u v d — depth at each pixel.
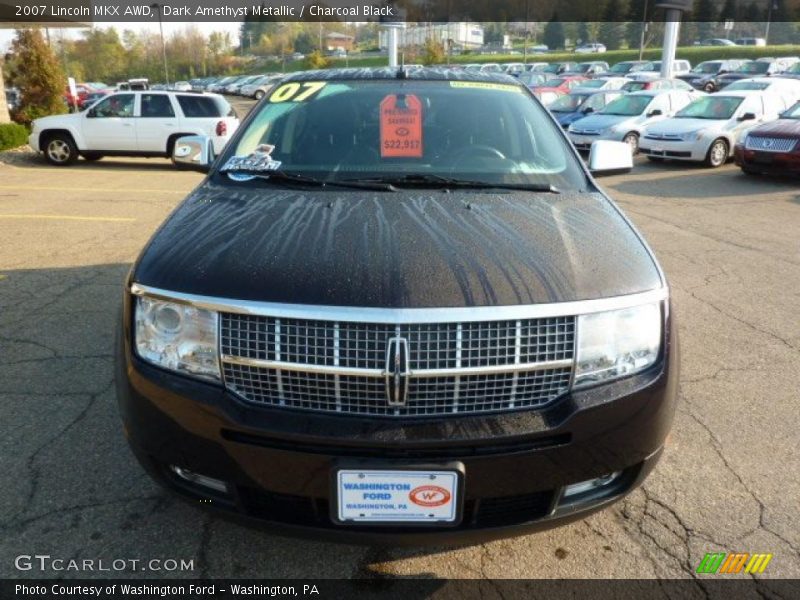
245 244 2.31
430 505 1.98
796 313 5.06
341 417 2.00
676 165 14.17
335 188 2.90
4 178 12.30
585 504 2.20
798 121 11.88
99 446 3.13
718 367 4.09
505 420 2.01
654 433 2.21
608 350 2.11
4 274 5.84
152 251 2.37
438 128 3.30
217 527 2.62
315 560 2.47
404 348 1.96
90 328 4.55
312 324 1.99
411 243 2.29
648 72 35.09
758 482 2.93
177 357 2.13
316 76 3.75
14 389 3.67
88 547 2.50
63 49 61.09
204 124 14.31
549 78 30.95
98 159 15.49
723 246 7.16
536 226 2.50
